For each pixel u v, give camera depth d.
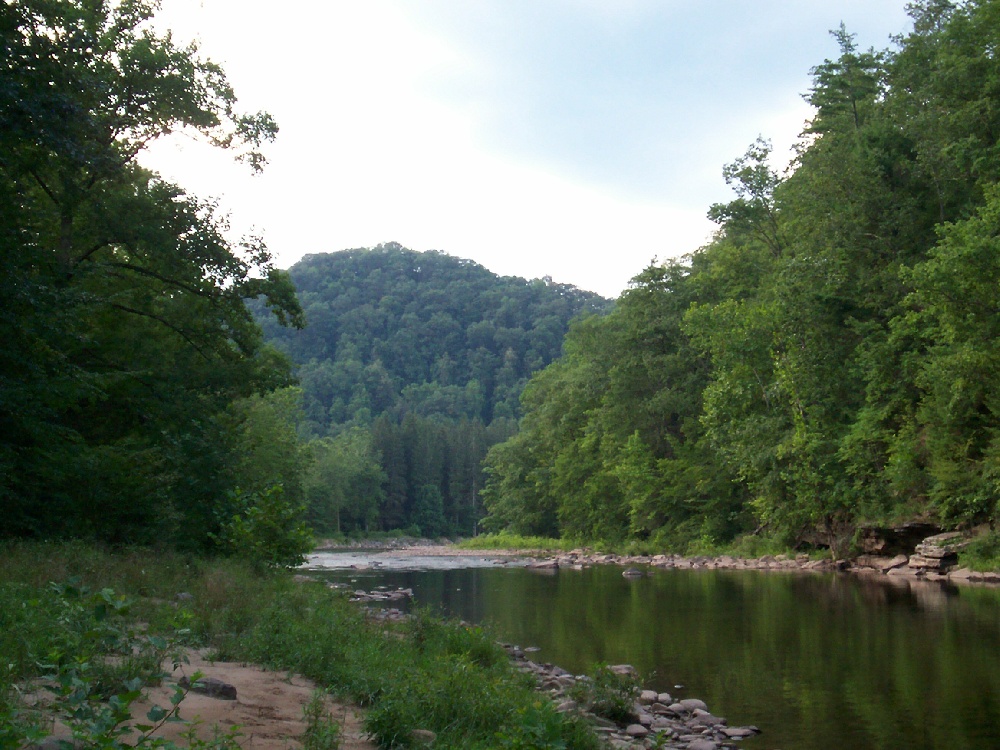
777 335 40.25
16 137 17.03
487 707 7.66
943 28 38.19
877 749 9.20
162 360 23.83
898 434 33.06
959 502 29.00
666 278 55.84
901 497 33.06
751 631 17.36
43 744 4.71
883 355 33.50
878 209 36.59
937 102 35.25
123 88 22.27
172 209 23.02
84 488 19.45
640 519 54.69
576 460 65.38
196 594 12.69
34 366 17.08
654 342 55.59
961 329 26.92
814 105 44.75
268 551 20.94
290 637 9.81
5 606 8.05
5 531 17.45
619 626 18.66
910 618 18.20
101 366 22.69
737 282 50.34
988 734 9.64
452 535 132.50
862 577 30.02
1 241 17.06
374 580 33.62
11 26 16.86
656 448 55.78
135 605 10.13
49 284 17.98
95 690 6.14
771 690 12.12
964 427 29.30
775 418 39.97
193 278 23.58
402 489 129.25
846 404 37.66
